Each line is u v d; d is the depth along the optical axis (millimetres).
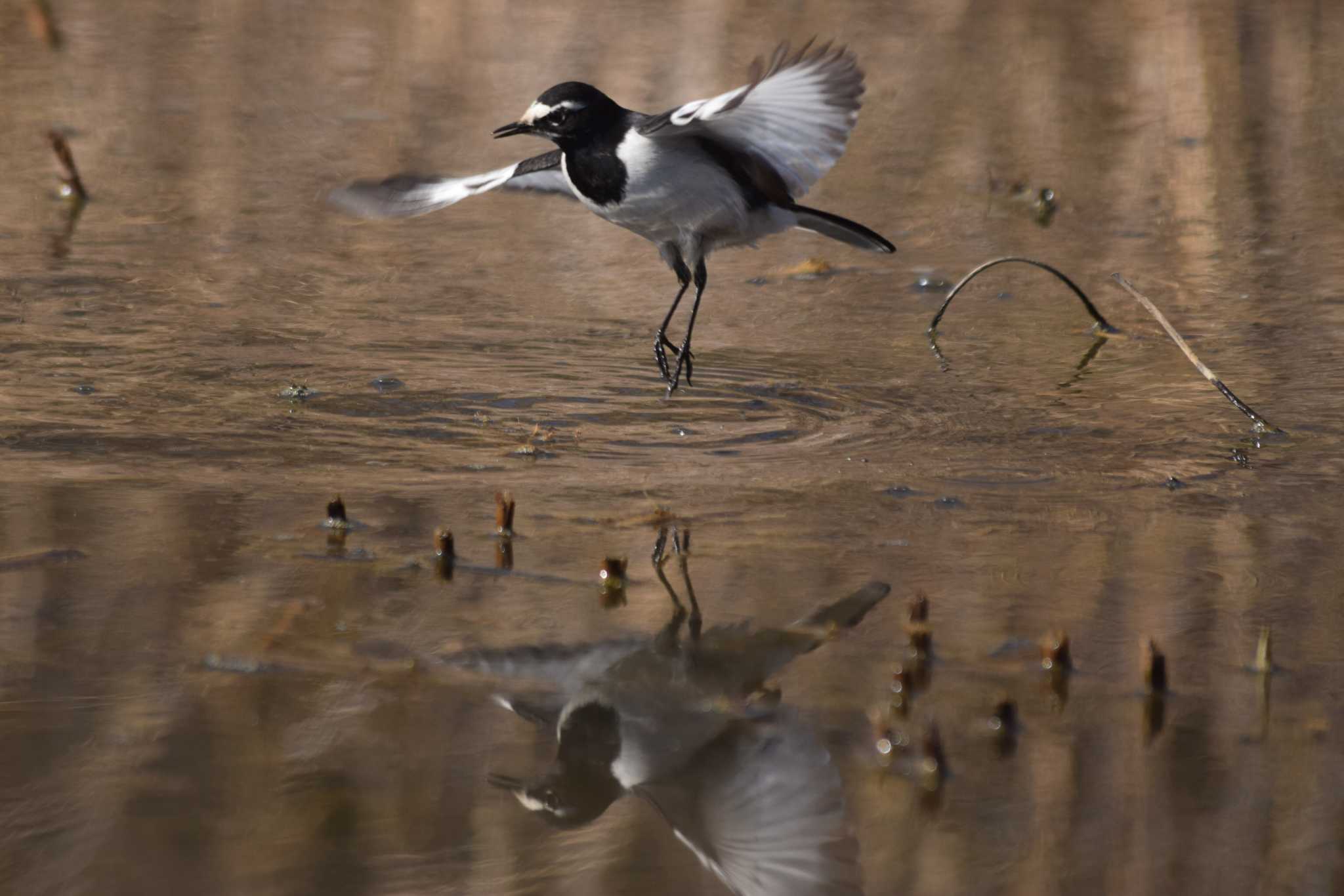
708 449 10148
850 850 5578
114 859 5453
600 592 7715
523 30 24828
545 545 8352
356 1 27031
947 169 18641
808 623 7375
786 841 5637
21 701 6465
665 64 22359
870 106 21328
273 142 19234
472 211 17188
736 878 5441
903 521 8797
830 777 6062
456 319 13289
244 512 8750
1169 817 5730
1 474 9258
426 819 5777
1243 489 9320
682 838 5711
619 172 10281
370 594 7641
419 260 15195
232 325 12875
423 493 9180
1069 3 27172
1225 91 22125
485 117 20234
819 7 26734
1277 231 16125
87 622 7215
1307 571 8008
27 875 5375
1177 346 12508
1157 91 22172
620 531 8594
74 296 13547
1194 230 16219
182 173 17969
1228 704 6586
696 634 7238
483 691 6691
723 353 12445
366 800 5855
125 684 6633
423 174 11109
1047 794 5906
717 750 6273
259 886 5359
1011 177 18281
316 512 8797
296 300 13703
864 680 6812
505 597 7648
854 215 16844
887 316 13555
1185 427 10539
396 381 11500
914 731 6367
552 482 9422
